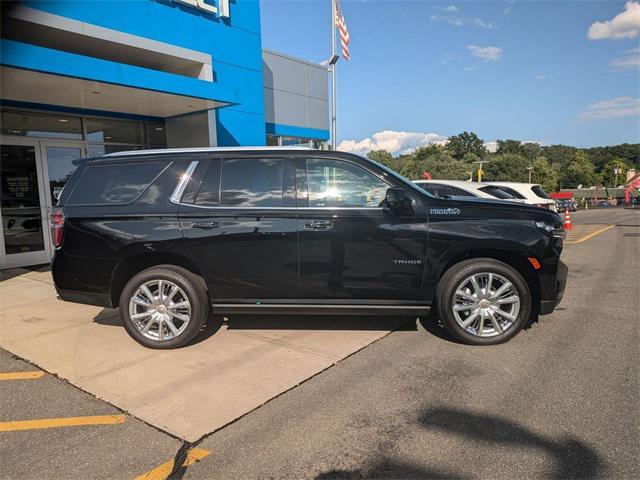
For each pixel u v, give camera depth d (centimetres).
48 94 786
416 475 256
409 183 445
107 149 996
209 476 258
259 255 435
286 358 418
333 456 274
